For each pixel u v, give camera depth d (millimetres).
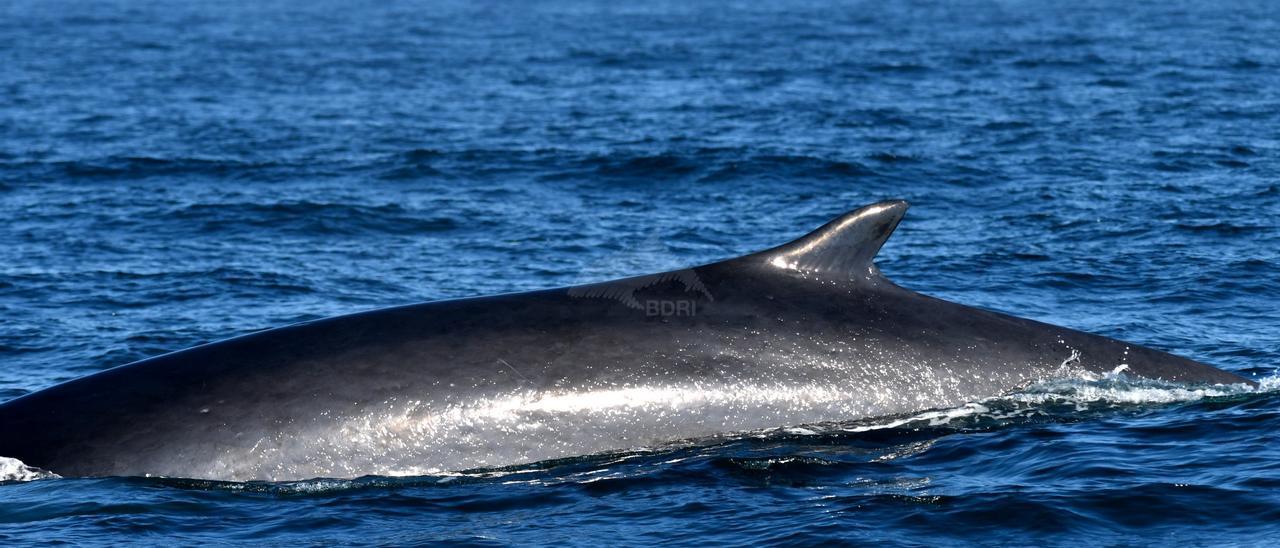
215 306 63406
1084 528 32875
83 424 37781
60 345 56625
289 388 37750
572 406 38062
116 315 61688
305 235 81375
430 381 37875
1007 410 40125
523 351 38625
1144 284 64500
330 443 37062
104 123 141875
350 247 77938
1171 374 42250
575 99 162625
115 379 39094
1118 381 41406
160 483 36469
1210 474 35938
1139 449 37844
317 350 38688
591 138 124125
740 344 39375
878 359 39844
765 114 142625
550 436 37812
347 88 180875
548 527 33875
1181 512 33656
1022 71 186625
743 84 176250
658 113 146000
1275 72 177750
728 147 114000
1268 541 31703
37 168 108500
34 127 137750
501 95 169000
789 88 169875
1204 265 67938
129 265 72562
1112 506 34094
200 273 70375
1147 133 121438
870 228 41062
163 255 75375
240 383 38000
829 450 38000
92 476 36656
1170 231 77000
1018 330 41656
